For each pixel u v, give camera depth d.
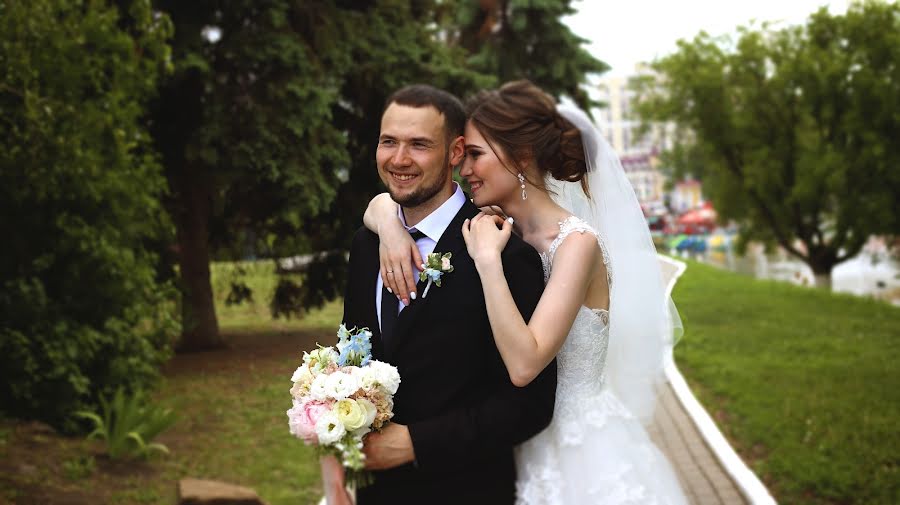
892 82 23.50
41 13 7.12
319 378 2.37
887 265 39.38
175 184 12.55
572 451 2.74
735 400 9.34
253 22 11.60
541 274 2.58
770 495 5.98
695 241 53.09
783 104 26.56
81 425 7.46
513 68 18.48
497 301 2.40
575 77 18.52
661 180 83.69
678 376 10.61
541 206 2.83
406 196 2.56
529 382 2.44
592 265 2.68
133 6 8.51
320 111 11.29
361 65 12.60
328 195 11.66
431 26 15.26
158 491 6.22
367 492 2.59
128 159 8.30
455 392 2.51
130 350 8.12
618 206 3.20
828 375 10.32
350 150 13.49
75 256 7.67
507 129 2.76
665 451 7.33
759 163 27.06
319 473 7.09
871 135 23.59
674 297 18.33
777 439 7.52
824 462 6.66
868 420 7.91
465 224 2.61
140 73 8.69
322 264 14.58
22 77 6.83
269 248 14.87
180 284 12.36
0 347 7.03
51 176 7.15
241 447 7.86
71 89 7.64
